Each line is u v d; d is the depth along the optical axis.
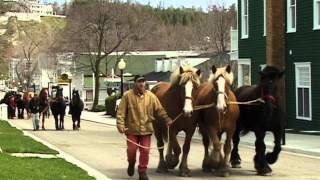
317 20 29.30
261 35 34.00
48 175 13.20
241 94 15.22
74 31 67.81
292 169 15.93
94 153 20.86
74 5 69.00
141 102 13.27
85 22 67.38
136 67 90.94
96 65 69.00
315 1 29.31
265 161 14.63
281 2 28.92
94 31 67.62
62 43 69.25
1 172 12.98
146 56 92.19
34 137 27.44
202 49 86.56
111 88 74.31
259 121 14.57
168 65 67.94
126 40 69.44
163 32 108.06
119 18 68.00
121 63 43.19
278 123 14.67
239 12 36.75
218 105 13.48
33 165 15.08
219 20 81.31
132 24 68.88
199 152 21.02
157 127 14.73
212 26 82.31
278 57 28.75
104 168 16.38
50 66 101.88
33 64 110.88
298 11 30.69
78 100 35.69
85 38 67.75
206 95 14.07
